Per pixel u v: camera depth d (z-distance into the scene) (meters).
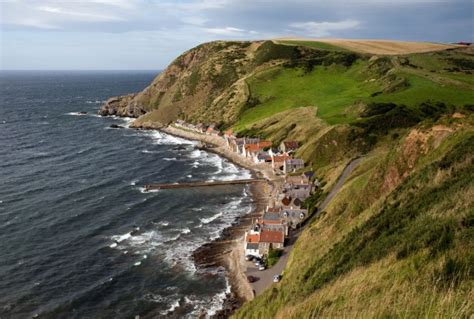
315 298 29.80
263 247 72.44
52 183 115.19
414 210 40.59
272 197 102.94
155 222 89.94
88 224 87.81
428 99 130.25
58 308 59.25
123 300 61.56
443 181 43.94
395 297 18.75
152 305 60.44
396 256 29.02
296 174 116.06
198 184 116.88
